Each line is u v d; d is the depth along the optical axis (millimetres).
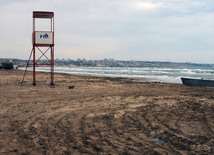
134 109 10484
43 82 25891
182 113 9539
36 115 9211
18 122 8062
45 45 22047
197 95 16516
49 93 16312
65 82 27141
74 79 33594
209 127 7352
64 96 14977
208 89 21938
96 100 13352
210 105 11539
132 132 6844
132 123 7910
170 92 18562
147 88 21875
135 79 38938
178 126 7484
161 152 5219
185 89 21719
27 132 6867
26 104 11758
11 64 77562
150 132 6832
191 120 8297
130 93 17188
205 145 5656
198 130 7020
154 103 12281
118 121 8195
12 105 11391
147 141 6031
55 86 21609
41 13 21016
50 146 5656
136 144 5785
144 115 9156
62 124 7820
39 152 5250
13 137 6375
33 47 21797
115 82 29891
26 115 9203
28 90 17766
